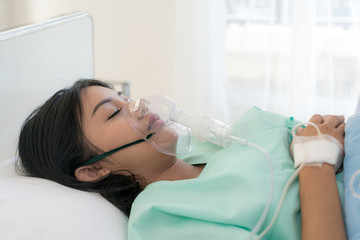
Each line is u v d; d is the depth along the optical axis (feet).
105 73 8.67
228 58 7.76
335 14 7.02
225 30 7.49
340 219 2.84
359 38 6.94
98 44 8.54
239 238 2.84
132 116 3.65
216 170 3.50
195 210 3.08
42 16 8.66
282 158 3.48
